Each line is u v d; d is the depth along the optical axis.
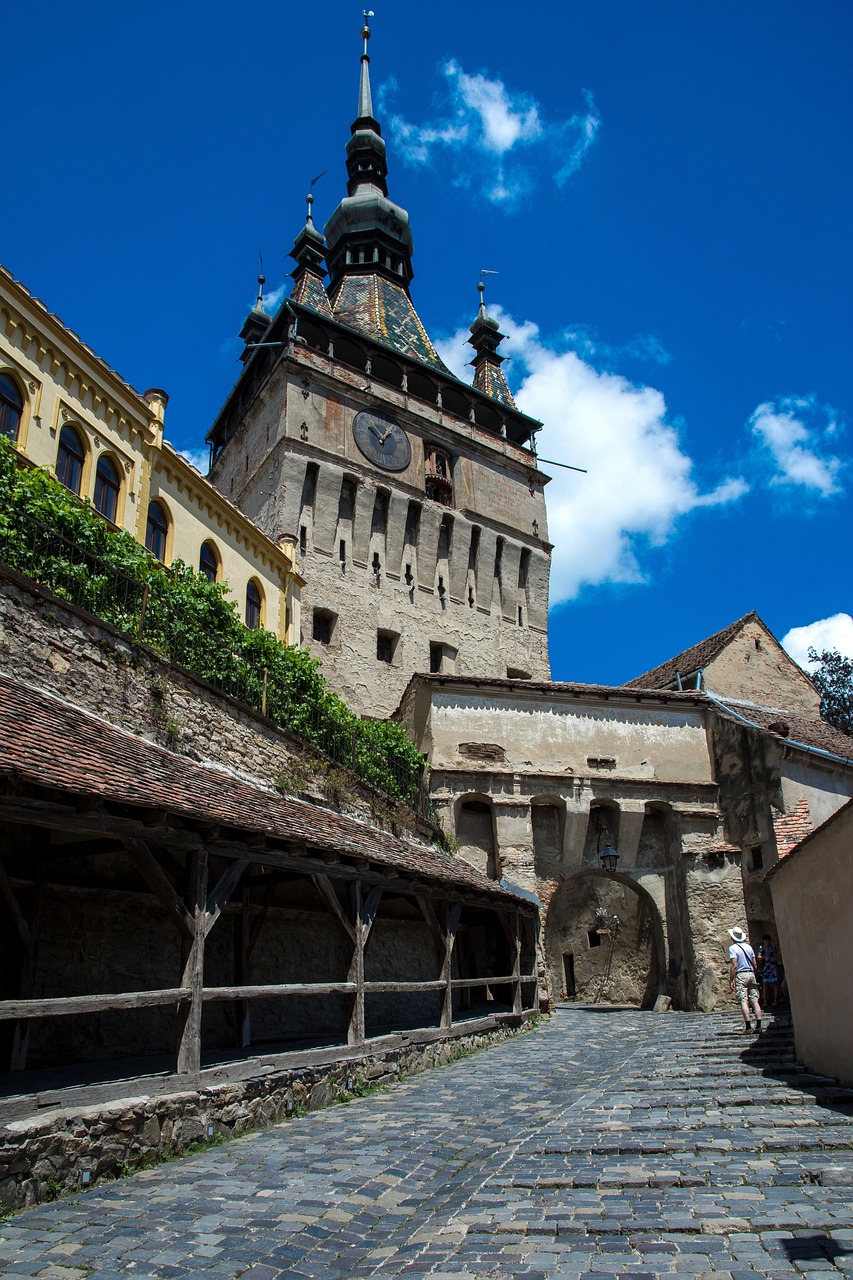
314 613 36.50
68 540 13.03
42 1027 9.85
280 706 17.12
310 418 38.59
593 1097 10.20
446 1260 5.09
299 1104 9.84
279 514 36.66
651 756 25.50
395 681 37.50
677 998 24.05
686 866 24.33
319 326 41.00
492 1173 6.98
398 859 14.22
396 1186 6.73
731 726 25.44
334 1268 5.09
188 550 24.19
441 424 43.56
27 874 10.00
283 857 10.62
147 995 7.97
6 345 18.36
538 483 46.69
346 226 53.19
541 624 44.06
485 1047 16.36
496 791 23.84
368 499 39.09
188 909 8.83
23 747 7.77
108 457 21.31
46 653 10.95
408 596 39.47
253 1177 6.94
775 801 23.66
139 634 13.02
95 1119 6.89
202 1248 5.31
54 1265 5.00
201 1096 8.21
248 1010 12.58
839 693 38.81
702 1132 7.88
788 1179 6.32
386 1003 17.69
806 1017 11.42
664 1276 4.66
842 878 9.96
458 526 42.06
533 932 22.61
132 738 11.23
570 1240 5.32
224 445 45.38
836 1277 4.51
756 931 23.59
